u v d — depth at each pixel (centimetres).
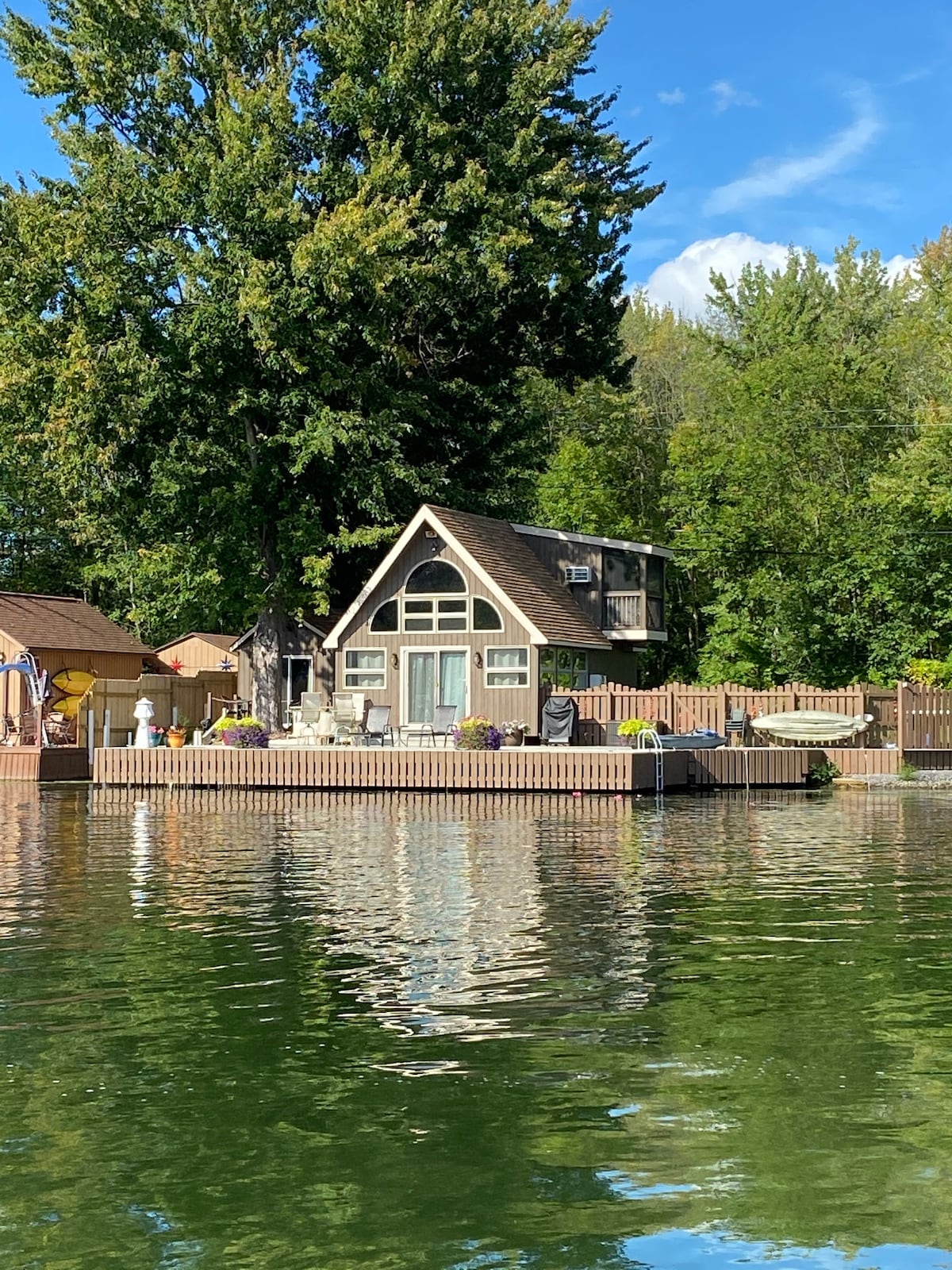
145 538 4394
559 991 1097
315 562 4012
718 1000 1065
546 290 4744
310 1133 778
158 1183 711
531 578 4094
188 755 3378
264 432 4350
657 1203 682
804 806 2900
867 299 7012
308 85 4544
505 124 4550
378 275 3997
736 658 4956
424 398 4406
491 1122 791
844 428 5306
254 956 1230
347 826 2423
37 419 3997
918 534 4659
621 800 3052
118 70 4209
